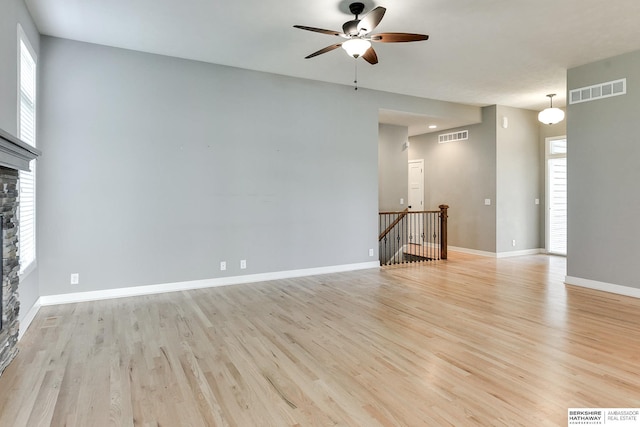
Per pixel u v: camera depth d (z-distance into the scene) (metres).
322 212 6.01
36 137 4.07
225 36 4.26
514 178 7.75
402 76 5.66
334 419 2.12
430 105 7.00
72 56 4.38
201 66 5.07
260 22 3.90
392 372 2.69
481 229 7.83
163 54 4.82
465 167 8.12
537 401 2.30
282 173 5.67
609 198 4.90
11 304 2.85
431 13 3.68
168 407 2.25
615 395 2.36
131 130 4.68
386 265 6.73
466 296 4.68
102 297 4.56
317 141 5.93
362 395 2.38
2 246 2.65
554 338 3.30
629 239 4.70
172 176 4.92
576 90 5.23
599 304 4.32
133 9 3.64
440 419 2.12
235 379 2.59
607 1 3.46
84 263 4.47
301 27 3.29
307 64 5.18
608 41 4.37
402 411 2.20
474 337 3.33
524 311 4.07
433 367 2.76
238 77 5.32
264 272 5.56
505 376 2.62
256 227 5.49
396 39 3.42
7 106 3.00
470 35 4.19
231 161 5.30
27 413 2.18
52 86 4.29
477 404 2.27
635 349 3.07
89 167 4.48
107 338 3.32
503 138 7.58
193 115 5.04
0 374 2.61
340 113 6.12
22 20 3.45
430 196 8.94
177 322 3.73
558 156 7.80
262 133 5.50
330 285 5.26
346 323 3.70
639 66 4.61
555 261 7.12
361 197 6.36
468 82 5.96
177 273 4.98
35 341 3.25
